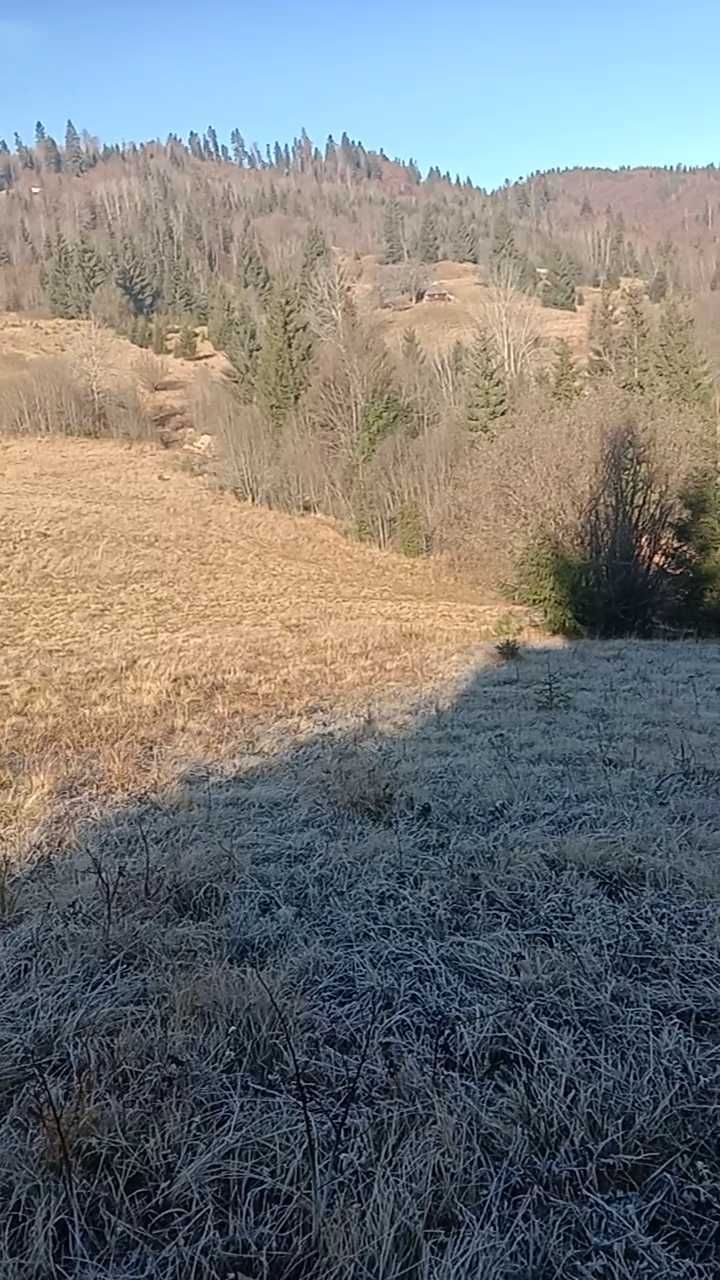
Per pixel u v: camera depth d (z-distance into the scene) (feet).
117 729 28.81
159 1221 7.34
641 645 52.70
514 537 71.77
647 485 60.39
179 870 14.29
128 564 96.12
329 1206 7.38
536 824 16.66
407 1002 10.53
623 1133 8.29
